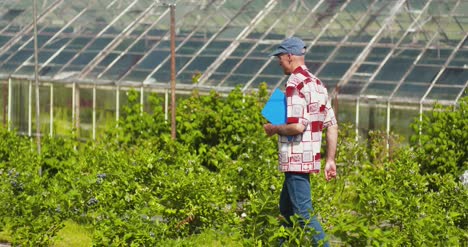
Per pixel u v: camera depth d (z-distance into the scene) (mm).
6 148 22781
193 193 16734
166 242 13945
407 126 26969
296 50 12336
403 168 18406
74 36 35469
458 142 22609
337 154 21906
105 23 35938
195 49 32875
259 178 19266
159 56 32844
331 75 29219
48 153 22891
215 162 23391
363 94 27812
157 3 36094
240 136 25203
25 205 15992
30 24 37000
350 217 12664
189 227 16812
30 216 15430
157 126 26281
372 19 31688
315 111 12227
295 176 12328
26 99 33094
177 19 34938
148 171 18141
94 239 14047
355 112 27781
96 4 37438
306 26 32656
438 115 23047
